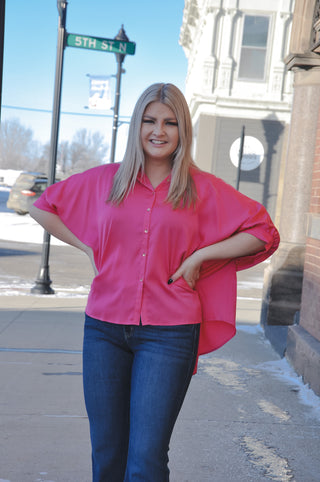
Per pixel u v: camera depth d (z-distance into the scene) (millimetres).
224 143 22531
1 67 3146
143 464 1928
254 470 2959
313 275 4672
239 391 4246
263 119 22359
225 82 22234
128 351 2119
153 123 2113
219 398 4062
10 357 4809
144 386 1990
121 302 2074
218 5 21859
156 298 2062
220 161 22578
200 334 2303
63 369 4543
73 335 5711
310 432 3514
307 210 6156
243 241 2146
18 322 6219
